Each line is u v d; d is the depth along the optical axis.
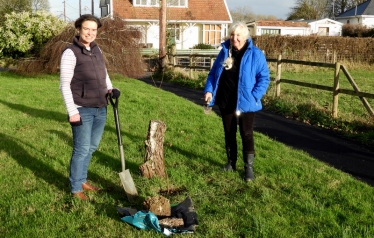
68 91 3.78
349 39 22.33
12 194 4.24
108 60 15.38
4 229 3.51
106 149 5.88
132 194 4.13
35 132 6.86
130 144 6.18
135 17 31.14
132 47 15.95
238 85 4.52
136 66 16.19
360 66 22.25
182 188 4.54
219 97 4.77
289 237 3.41
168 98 11.08
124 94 11.44
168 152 5.76
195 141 6.40
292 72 20.19
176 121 7.89
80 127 3.97
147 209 3.78
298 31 45.00
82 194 4.18
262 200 4.14
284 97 10.75
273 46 22.58
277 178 4.79
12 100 10.16
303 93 12.23
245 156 4.69
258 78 4.58
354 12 57.53
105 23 15.52
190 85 14.73
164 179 4.72
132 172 4.97
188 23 32.25
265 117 9.16
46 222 3.61
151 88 13.70
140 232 3.49
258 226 3.56
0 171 4.90
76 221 3.67
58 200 4.13
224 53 4.62
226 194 4.34
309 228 3.59
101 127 4.21
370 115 8.03
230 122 4.84
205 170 5.06
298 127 8.16
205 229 3.56
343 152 6.36
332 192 4.37
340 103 10.49
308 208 3.93
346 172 5.37
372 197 4.25
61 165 5.17
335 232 3.48
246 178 4.70
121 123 7.69
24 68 15.99
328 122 8.33
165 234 3.42
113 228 3.56
